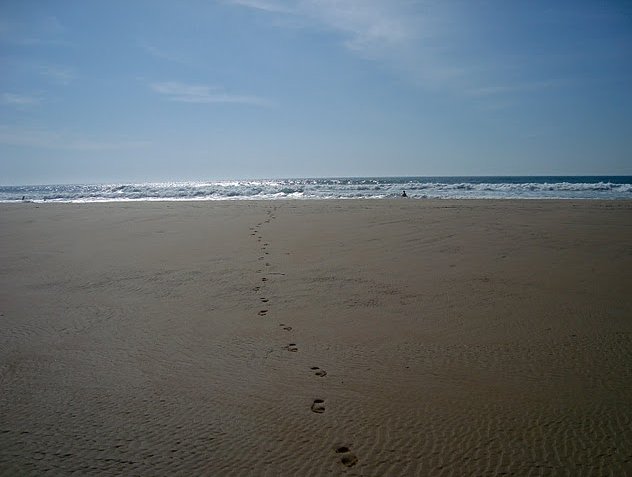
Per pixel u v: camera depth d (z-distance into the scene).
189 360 3.85
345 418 2.95
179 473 2.43
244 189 35.62
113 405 3.13
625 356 3.85
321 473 2.42
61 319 4.90
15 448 2.65
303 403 3.13
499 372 3.59
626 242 8.97
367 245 8.96
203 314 5.02
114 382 3.46
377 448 2.64
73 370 3.68
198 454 2.59
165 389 3.34
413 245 8.92
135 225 12.35
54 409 3.08
